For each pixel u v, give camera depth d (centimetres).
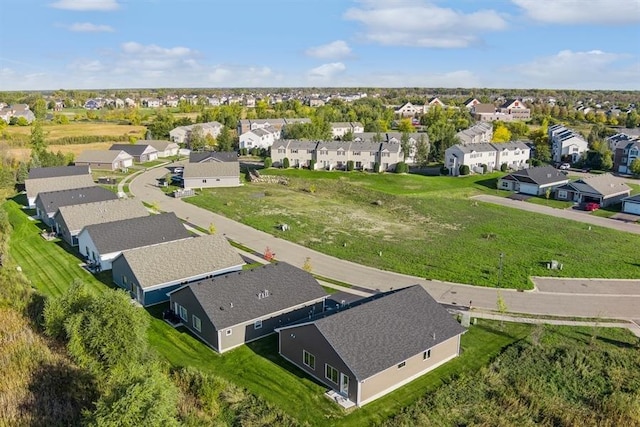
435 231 6119
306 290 3816
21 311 3734
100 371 2864
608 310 3984
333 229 6138
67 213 5481
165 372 2962
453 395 2864
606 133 13900
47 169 7862
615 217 6906
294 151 10438
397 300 3350
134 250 4238
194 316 3528
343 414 2689
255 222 6366
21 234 5812
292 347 3184
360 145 10275
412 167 10862
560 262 5022
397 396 2856
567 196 7900
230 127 16375
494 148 10444
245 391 2875
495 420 2656
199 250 4481
